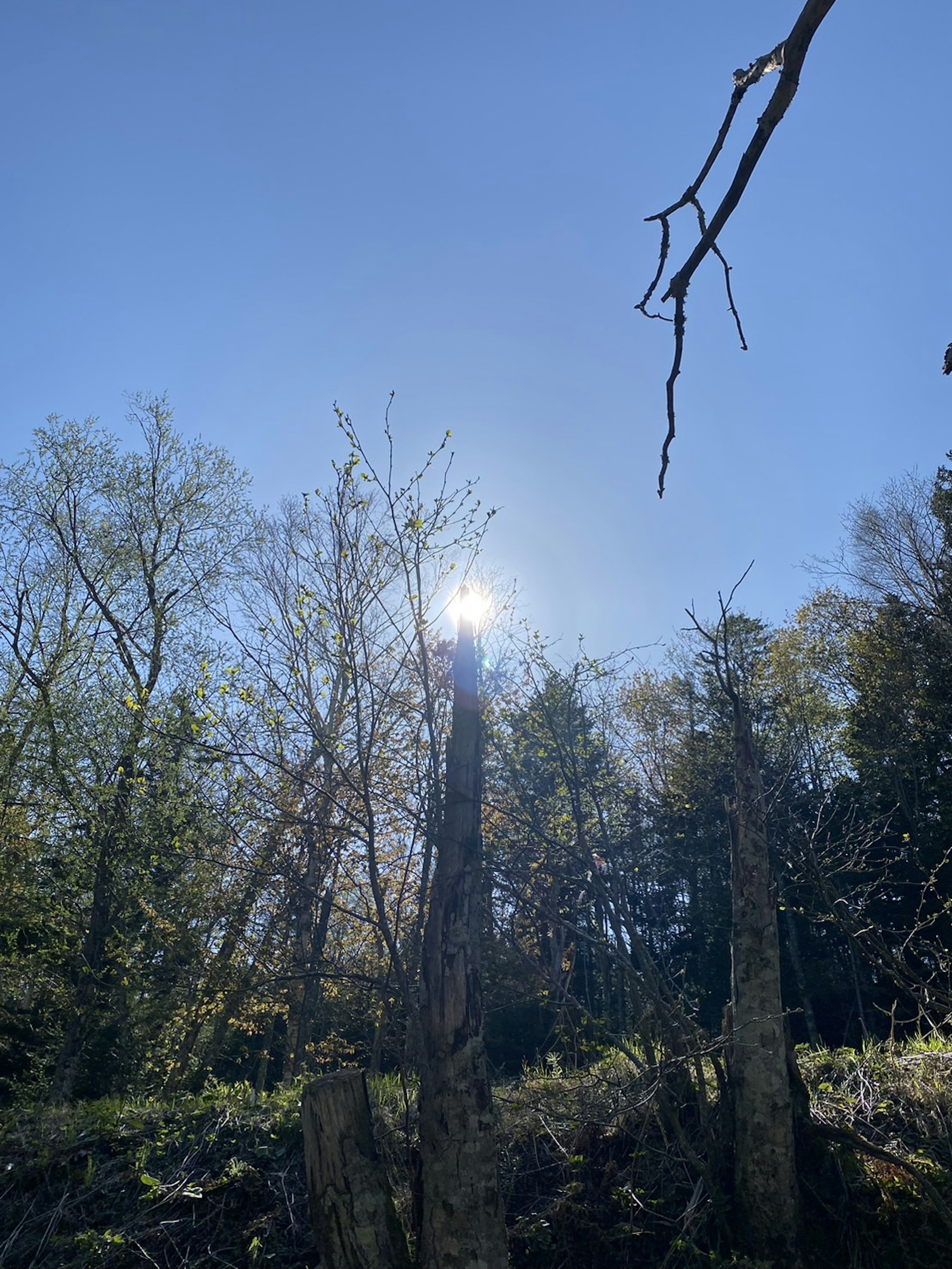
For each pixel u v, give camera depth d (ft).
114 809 42.70
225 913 34.47
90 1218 23.56
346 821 28.96
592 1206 22.21
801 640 82.23
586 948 32.99
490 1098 17.78
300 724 27.17
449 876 19.12
